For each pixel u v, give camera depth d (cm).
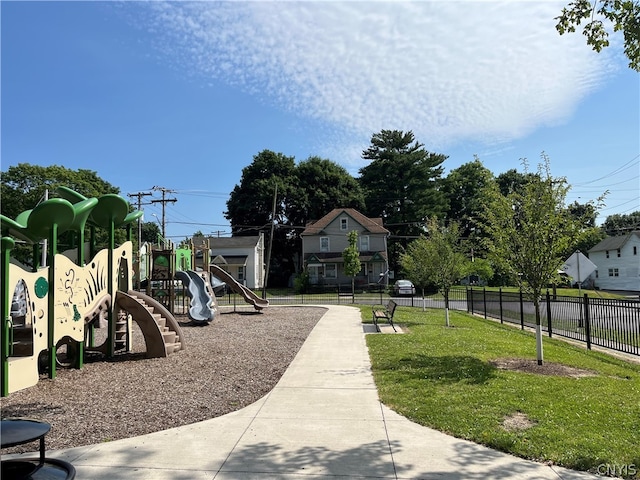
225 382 763
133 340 1255
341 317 1862
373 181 5897
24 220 933
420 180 5666
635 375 790
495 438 479
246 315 2034
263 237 5644
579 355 1005
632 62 585
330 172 6100
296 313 2105
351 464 429
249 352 1045
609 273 5281
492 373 774
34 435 317
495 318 1908
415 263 2245
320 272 4822
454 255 1636
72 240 1141
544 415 548
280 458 444
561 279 866
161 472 413
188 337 1309
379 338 1212
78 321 868
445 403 607
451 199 6209
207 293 1847
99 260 965
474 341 1140
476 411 570
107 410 604
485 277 4169
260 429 529
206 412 597
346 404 627
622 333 1157
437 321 1720
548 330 1380
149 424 548
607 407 580
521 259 855
